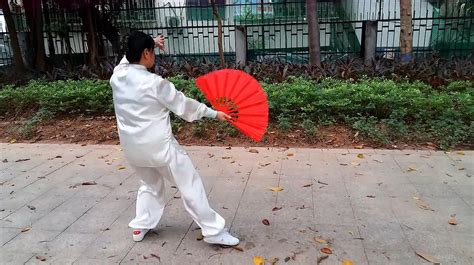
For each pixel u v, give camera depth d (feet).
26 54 36.76
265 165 16.06
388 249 10.03
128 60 9.37
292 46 39.06
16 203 13.37
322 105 19.93
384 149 17.57
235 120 9.96
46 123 22.18
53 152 18.54
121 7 37.70
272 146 18.34
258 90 9.66
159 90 8.99
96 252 10.32
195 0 40.14
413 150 17.31
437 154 16.74
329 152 17.31
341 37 37.96
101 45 36.47
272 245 10.35
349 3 38.14
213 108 10.14
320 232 10.91
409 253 9.84
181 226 11.45
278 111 20.71
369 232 10.85
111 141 19.90
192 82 22.71
